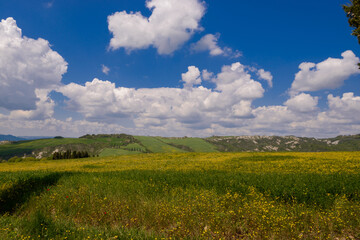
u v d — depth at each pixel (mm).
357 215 6848
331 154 33438
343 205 7621
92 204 8734
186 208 7691
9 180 12766
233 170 18609
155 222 7191
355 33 20219
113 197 9398
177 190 10461
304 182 10797
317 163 21703
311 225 6531
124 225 7148
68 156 99375
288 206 8148
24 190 11969
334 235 5973
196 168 21109
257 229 6262
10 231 6012
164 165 27219
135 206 8570
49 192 11164
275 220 6477
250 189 9891
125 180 13594
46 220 6617
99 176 15594
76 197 9883
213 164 25234
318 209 7789
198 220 6949
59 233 6016
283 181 11180
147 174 15641
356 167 17812
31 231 6074
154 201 8906
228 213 7211
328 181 10828
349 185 9766
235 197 8805
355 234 6094
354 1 19641
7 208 9562
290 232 6027
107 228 6785
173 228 6340
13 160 91875
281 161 25500
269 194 9391
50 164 46500
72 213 8250
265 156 33250
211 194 9281
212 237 5891
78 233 6016
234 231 6430
